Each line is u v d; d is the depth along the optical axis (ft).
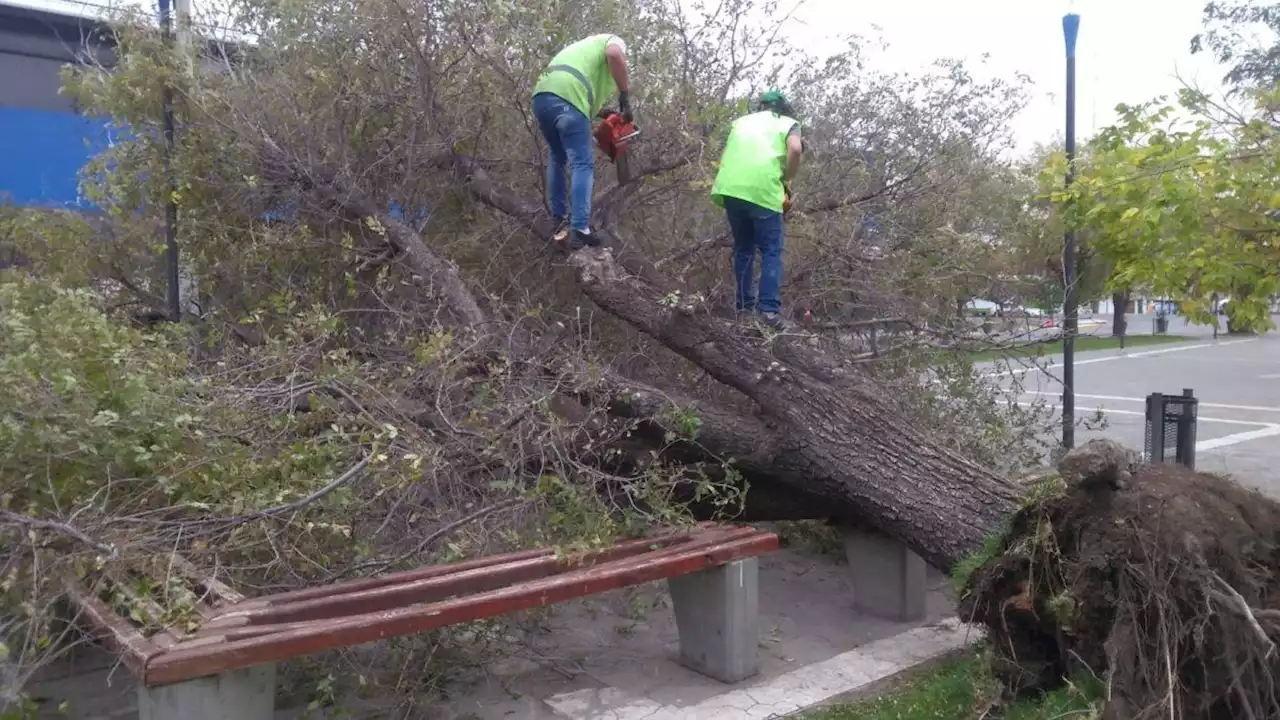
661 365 19.20
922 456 14.42
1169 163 15.92
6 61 29.78
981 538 13.37
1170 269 16.30
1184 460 20.44
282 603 10.44
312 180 18.81
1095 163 17.51
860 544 16.83
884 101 21.61
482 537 13.34
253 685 9.30
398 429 12.84
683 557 12.77
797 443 14.87
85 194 20.80
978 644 13.52
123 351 12.03
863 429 14.67
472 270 19.15
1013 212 22.45
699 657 13.88
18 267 19.79
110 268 20.61
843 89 21.61
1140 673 10.50
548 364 15.80
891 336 20.88
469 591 11.48
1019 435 19.70
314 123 19.38
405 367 15.51
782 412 14.96
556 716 12.35
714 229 20.76
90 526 10.51
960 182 21.22
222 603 10.33
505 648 14.06
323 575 12.18
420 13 17.85
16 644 10.43
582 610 16.40
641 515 14.03
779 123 17.08
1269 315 16.29
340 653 12.17
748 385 15.17
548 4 17.90
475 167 19.31
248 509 11.32
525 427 14.30
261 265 19.40
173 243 19.63
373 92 19.21
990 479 14.02
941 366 20.35
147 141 19.90
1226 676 10.39
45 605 10.09
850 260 20.35
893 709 12.61
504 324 16.67
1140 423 39.58
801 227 19.90
